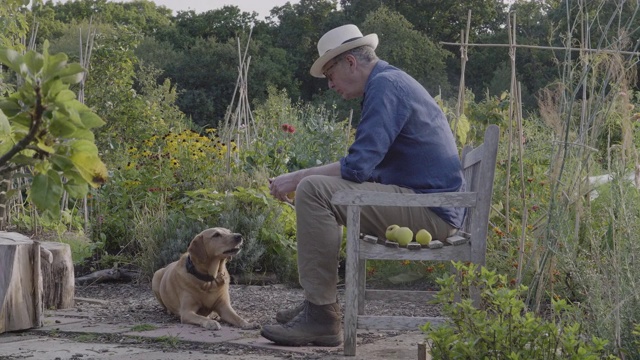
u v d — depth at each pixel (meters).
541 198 6.38
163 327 4.78
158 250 7.22
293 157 10.09
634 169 4.05
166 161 8.92
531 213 6.26
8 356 3.93
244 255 7.00
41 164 1.43
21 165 1.43
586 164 4.03
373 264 6.85
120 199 8.57
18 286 4.61
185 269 5.04
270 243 7.22
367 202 3.75
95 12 54.59
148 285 6.93
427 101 4.04
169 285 5.16
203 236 5.00
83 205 9.36
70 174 1.41
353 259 3.77
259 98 41.84
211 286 4.97
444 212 3.99
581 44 4.39
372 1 47.12
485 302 3.68
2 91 6.53
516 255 5.66
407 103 3.93
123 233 8.13
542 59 23.22
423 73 41.66
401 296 4.70
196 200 7.83
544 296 4.99
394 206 3.84
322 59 4.17
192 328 4.75
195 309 5.03
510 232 6.22
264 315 5.31
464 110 7.57
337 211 3.94
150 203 8.28
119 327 4.76
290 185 4.11
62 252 5.59
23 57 1.33
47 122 1.39
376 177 4.06
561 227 3.95
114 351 4.06
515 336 2.86
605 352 3.17
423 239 3.83
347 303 3.80
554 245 4.02
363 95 4.24
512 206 6.76
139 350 4.08
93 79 13.87
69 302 5.64
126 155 11.38
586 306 3.57
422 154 3.97
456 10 46.62
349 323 3.80
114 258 7.46
